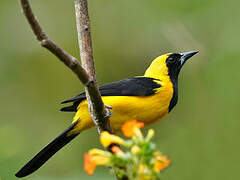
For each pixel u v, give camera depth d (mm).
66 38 16672
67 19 16828
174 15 15031
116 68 15766
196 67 14195
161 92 8836
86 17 6684
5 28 16281
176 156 12680
